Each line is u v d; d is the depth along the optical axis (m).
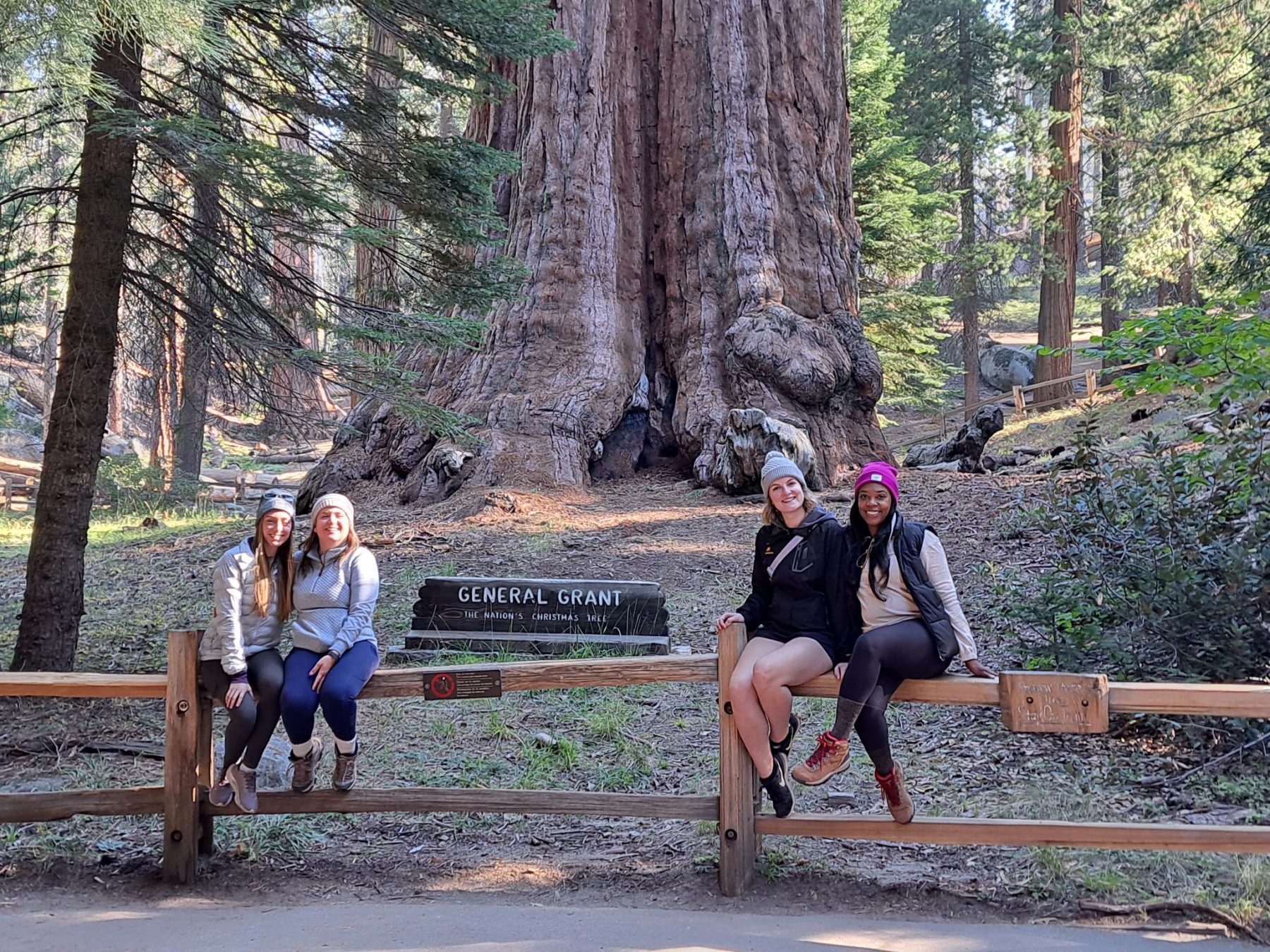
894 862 4.26
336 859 4.42
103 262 6.79
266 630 4.20
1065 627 6.20
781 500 4.00
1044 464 13.69
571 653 7.18
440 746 5.70
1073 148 28.00
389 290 7.43
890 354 25.11
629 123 14.80
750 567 9.36
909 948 3.41
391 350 9.83
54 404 6.84
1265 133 22.50
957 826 3.81
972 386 30.47
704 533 10.56
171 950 3.45
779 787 3.92
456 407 13.23
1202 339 6.38
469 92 7.65
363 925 3.67
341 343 7.18
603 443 13.50
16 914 3.79
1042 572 8.11
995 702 3.78
